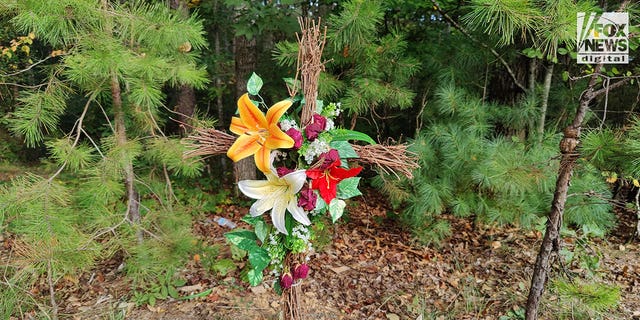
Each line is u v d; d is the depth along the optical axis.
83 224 2.28
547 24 1.64
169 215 2.60
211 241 3.44
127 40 2.21
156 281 2.62
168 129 5.52
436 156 3.13
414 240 3.49
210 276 2.80
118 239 2.25
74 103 4.96
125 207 3.01
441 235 3.37
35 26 1.81
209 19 4.57
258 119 1.26
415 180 3.08
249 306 2.46
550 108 3.65
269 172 1.28
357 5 2.49
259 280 1.47
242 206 4.38
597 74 1.77
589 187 2.71
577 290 1.93
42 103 2.07
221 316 2.35
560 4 1.61
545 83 3.25
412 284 2.82
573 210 2.74
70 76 1.94
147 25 2.05
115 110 2.42
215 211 4.19
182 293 2.60
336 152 1.31
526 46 3.14
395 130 4.50
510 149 2.73
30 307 2.32
